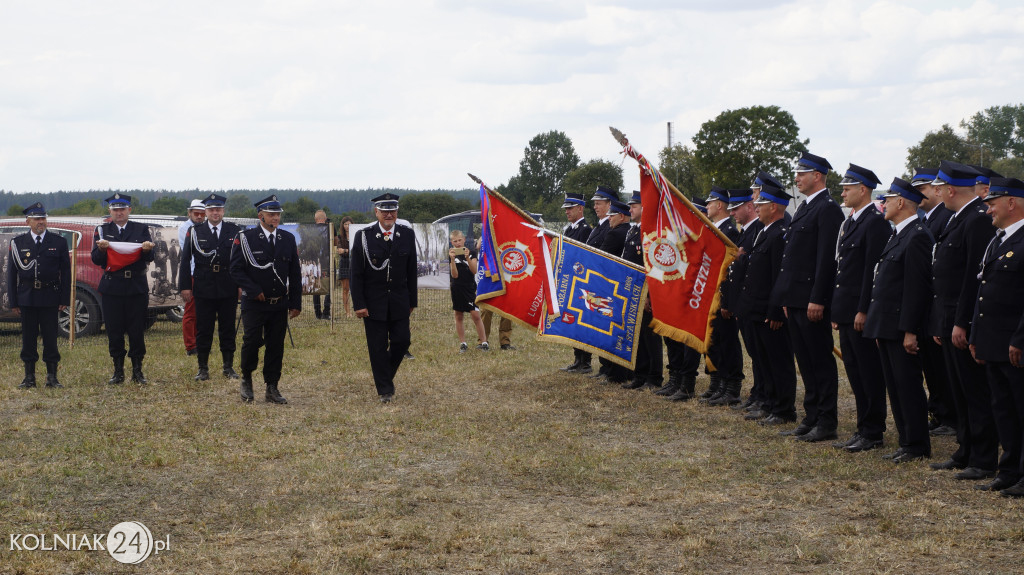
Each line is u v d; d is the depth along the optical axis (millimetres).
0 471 6734
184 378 10992
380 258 9406
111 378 10742
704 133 68250
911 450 6930
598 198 11133
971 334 6090
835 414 7746
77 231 14641
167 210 70875
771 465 6855
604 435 8008
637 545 5109
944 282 6488
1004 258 5895
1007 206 5902
